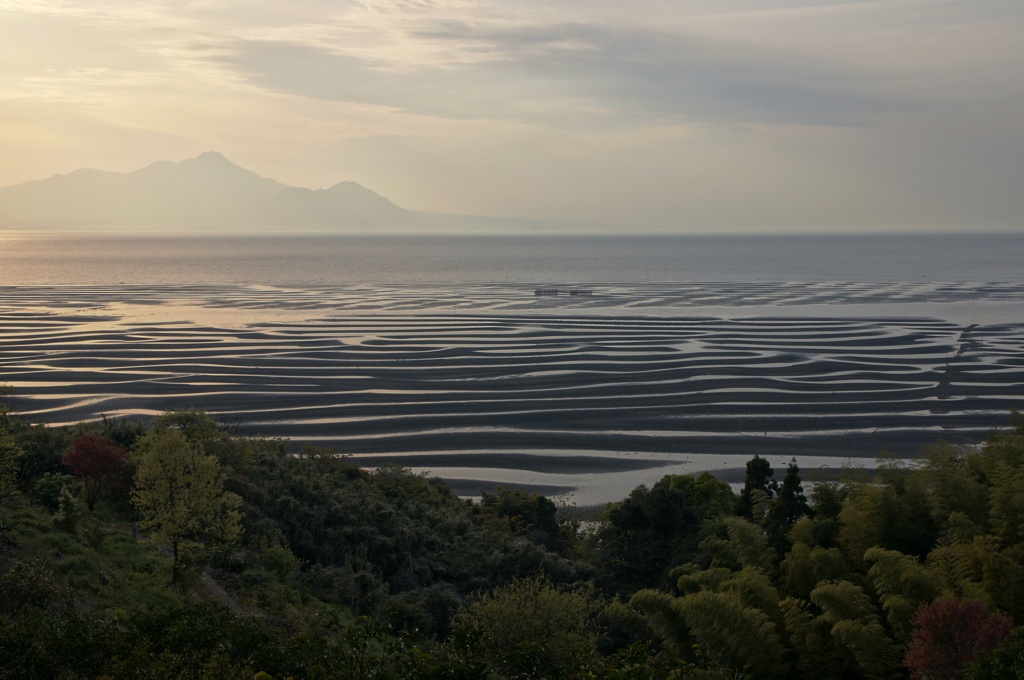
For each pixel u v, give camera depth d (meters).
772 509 32.44
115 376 94.00
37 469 36.69
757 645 23.00
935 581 23.16
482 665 18.56
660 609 25.61
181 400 84.44
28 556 25.34
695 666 21.20
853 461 67.81
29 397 84.31
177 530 28.62
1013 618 21.95
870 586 24.61
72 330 127.62
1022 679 16.84
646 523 40.31
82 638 18.42
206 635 19.25
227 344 115.50
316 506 37.91
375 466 66.69
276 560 31.58
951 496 27.83
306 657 19.02
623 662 19.38
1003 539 24.92
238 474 39.38
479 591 32.94
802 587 25.77
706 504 44.97
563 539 44.66
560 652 25.06
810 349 113.38
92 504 34.38
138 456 36.88
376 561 34.75
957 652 19.31
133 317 144.75
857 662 22.09
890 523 27.55
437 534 39.72
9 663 17.58
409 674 17.89
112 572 26.84
